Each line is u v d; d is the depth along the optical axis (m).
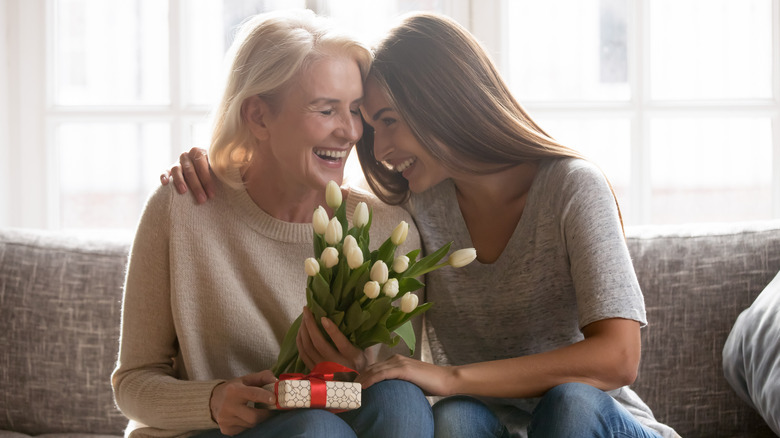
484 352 1.83
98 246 2.22
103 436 2.07
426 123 1.69
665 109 2.81
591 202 1.65
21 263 2.17
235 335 1.69
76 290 2.15
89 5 2.85
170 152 2.82
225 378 1.70
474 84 1.70
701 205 2.88
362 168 1.85
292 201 1.72
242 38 1.68
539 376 1.53
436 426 1.49
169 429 1.61
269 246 1.72
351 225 1.82
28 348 2.12
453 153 1.71
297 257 1.73
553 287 1.73
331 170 1.66
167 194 1.68
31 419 2.10
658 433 1.66
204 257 1.67
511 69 2.85
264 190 1.72
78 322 2.13
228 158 1.70
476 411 1.50
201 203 1.69
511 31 2.84
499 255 1.79
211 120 1.74
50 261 2.18
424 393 1.52
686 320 2.11
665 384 2.08
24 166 2.80
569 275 1.71
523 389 1.54
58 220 2.85
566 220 1.66
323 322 1.47
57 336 2.12
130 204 2.87
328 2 2.79
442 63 1.69
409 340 1.54
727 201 2.88
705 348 2.10
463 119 1.69
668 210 2.89
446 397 1.58
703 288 2.12
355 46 1.64
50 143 2.82
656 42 2.87
